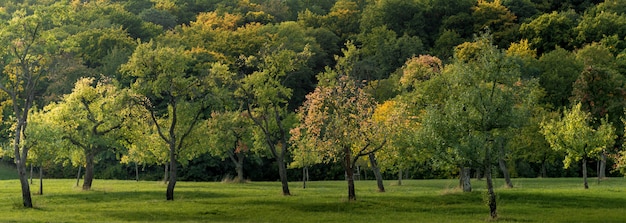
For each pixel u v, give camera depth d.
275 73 57.41
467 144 39.59
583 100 91.31
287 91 57.53
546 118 82.31
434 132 41.06
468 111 40.59
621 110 90.31
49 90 102.06
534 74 105.38
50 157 56.12
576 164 97.88
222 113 75.75
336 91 52.16
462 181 59.75
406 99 58.69
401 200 50.09
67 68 90.50
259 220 40.72
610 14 129.50
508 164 89.31
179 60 53.34
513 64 40.97
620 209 45.44
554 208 46.19
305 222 39.75
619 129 90.25
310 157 63.81
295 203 48.81
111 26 129.62
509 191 53.69
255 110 57.75
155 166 101.00
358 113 50.47
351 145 50.47
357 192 60.50
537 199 49.78
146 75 52.72
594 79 91.12
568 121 62.62
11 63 47.66
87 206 47.16
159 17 162.50
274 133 85.62
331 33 144.25
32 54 47.91
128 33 130.88
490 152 40.34
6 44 46.00
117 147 64.19
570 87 103.75
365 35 145.62
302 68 117.19
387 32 136.88
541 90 97.31
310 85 121.00
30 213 42.66
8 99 88.19
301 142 54.91
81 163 66.12
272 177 104.06
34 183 74.88
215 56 120.12
